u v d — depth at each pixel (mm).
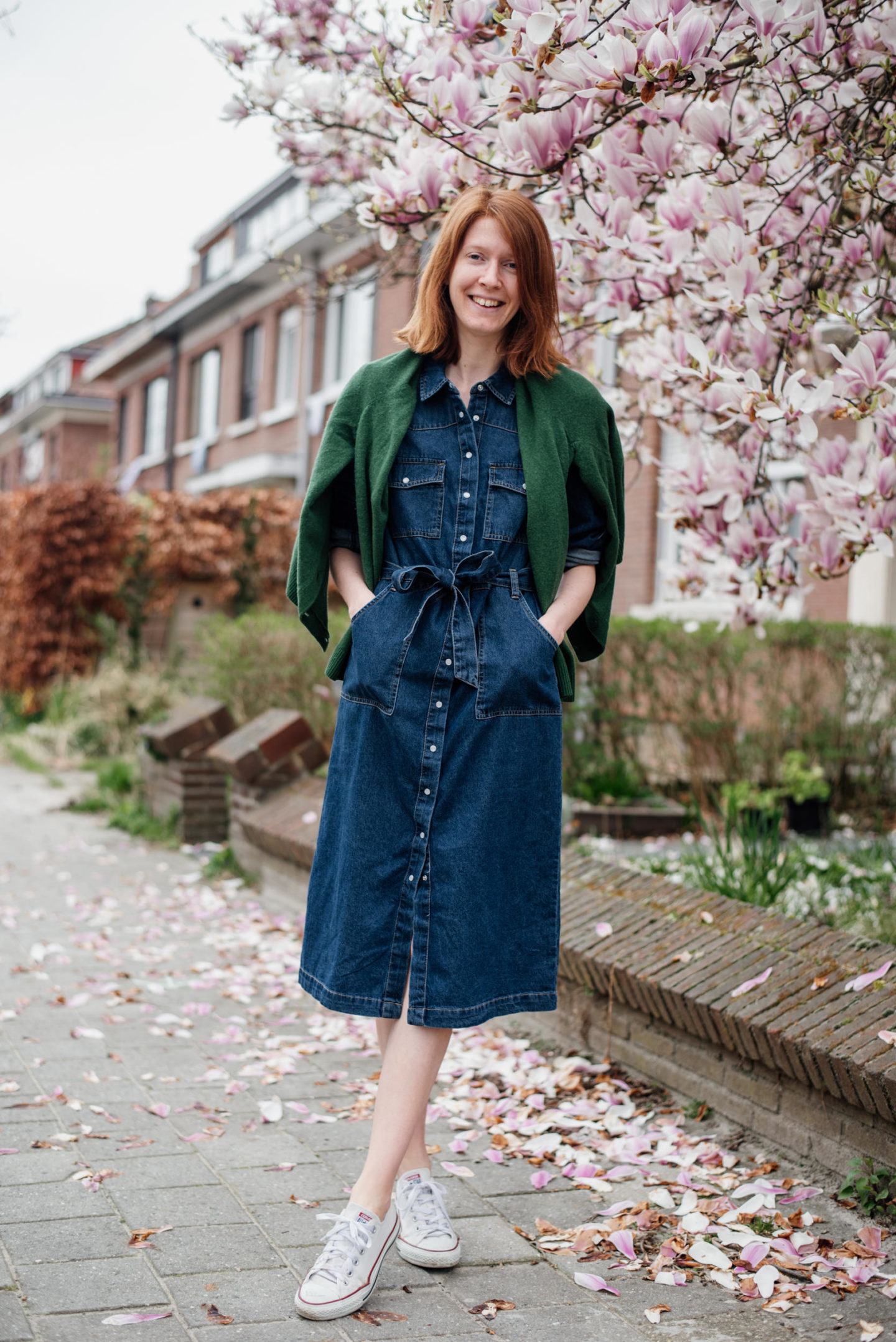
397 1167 2217
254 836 5914
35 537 14672
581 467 2387
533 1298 2205
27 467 37281
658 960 3240
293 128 4180
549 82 2857
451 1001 2203
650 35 2557
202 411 23156
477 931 2227
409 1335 2045
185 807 7336
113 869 6664
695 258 3324
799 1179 2678
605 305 3512
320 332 18359
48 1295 2107
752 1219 2514
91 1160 2752
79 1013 3980
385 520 2322
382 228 3512
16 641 14852
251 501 15914
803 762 7500
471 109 3115
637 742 7543
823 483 3219
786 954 3057
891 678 7820
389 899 2250
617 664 7406
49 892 6012
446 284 2387
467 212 2344
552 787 2322
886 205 3283
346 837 2275
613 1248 2404
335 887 2316
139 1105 3145
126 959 4742
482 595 2291
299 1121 3086
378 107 4066
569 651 2459
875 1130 2559
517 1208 2600
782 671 7645
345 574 2402
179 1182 2652
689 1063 3135
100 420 33812
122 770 9469
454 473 2324
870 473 3041
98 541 14984
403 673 2260
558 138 2951
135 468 25734
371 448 2357
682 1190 2664
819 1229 2471
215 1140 2922
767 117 3266
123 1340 1965
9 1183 2602
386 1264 2328
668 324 3615
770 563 3502
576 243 3408
